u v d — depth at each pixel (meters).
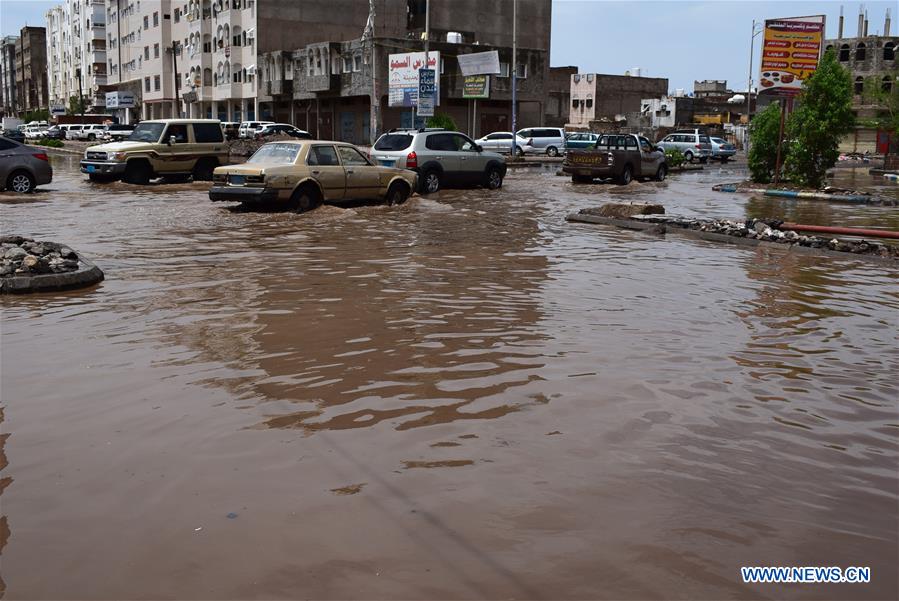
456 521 3.33
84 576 2.92
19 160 20.09
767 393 5.08
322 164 16.03
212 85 72.56
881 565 3.06
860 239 13.97
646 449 4.13
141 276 8.87
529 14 74.12
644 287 8.64
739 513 3.45
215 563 3.00
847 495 3.66
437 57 47.59
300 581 2.88
